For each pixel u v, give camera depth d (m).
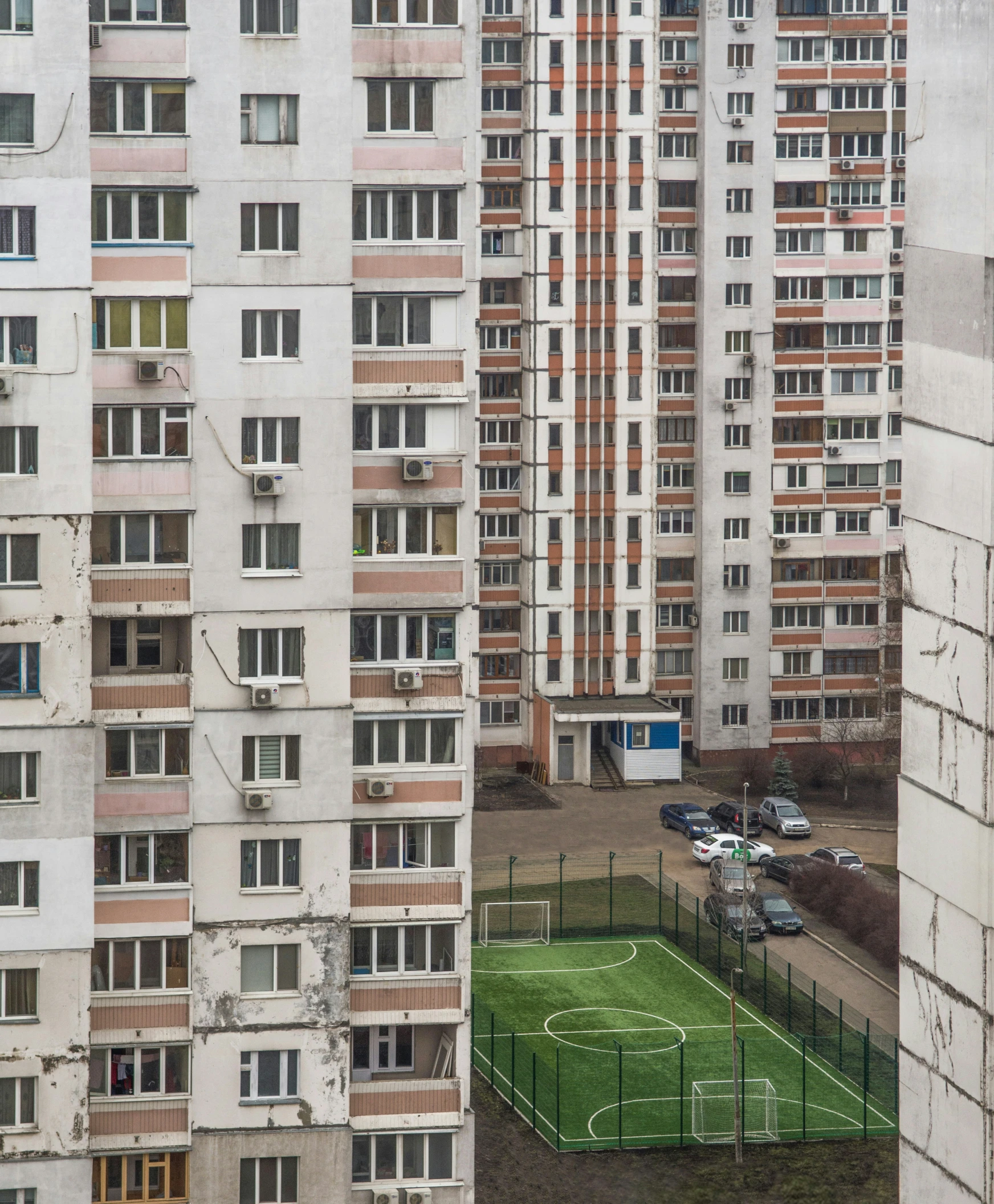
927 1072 54.75
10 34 47.50
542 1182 68.19
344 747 51.66
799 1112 73.44
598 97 115.38
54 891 49.16
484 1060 78.44
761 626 120.50
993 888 51.22
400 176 51.41
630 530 118.88
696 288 118.94
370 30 50.78
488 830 109.69
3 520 48.44
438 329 52.22
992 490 50.69
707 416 118.94
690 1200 67.06
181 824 51.03
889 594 120.38
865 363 119.69
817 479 120.12
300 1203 52.38
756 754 118.00
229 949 51.59
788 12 117.25
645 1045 79.81
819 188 118.31
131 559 50.81
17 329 48.38
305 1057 52.09
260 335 50.62
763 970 86.25
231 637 51.12
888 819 113.06
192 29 49.59
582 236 116.06
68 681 48.91
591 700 119.81
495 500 119.06
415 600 52.69
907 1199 56.03
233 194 50.09
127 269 50.03
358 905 53.00
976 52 50.34
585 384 117.06
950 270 52.16
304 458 50.97
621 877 101.94
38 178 47.94
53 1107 49.66
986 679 51.19
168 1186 51.84
